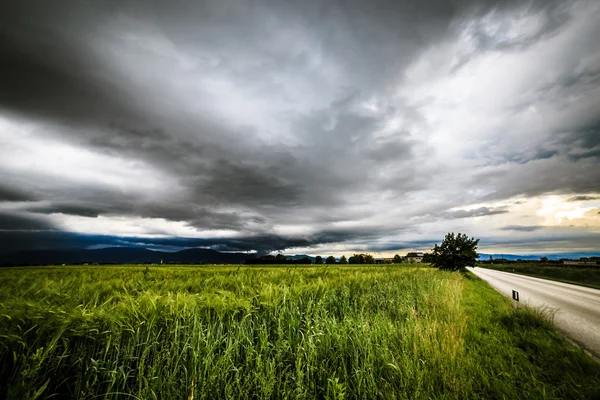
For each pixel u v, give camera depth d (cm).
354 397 272
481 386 329
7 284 498
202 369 278
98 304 434
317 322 391
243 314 409
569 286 2039
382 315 541
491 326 601
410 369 303
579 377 355
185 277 866
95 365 245
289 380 282
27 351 255
